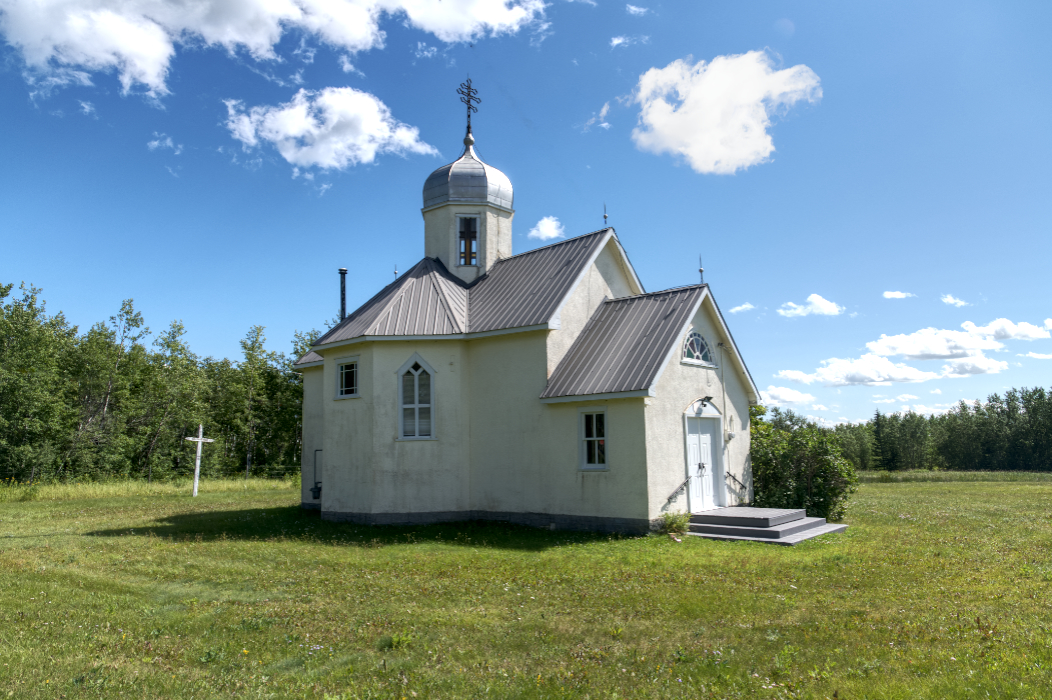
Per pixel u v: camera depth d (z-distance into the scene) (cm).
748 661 640
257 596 937
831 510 1786
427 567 1142
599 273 1884
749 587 958
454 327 1777
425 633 749
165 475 4591
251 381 5338
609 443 1541
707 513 1591
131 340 4622
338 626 776
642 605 860
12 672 611
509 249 2192
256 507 2283
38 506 2383
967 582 977
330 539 1495
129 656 671
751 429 2248
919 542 1388
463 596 923
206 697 563
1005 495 2739
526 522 1644
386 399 1720
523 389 1683
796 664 628
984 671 588
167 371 4969
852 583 976
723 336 1852
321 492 1948
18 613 825
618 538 1445
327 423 1831
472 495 1742
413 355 1748
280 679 609
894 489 3278
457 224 2127
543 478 1630
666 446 1559
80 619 803
